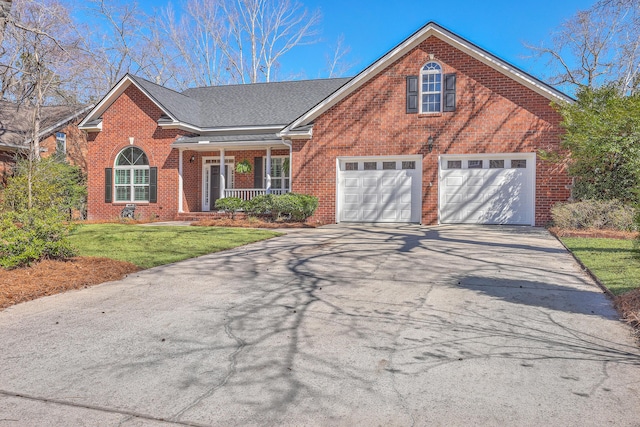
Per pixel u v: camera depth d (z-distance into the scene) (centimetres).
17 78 2080
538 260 870
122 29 3706
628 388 342
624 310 524
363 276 742
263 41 4106
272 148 1980
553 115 1498
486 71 1553
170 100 2072
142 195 2019
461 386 347
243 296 618
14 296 586
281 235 1291
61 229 791
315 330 479
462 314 531
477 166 1584
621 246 989
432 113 1598
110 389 346
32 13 1780
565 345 432
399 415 306
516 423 295
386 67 1641
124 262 814
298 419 302
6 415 309
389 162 1667
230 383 355
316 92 2169
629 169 1284
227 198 1755
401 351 419
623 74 2773
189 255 936
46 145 2236
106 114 2041
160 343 442
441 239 1185
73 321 509
